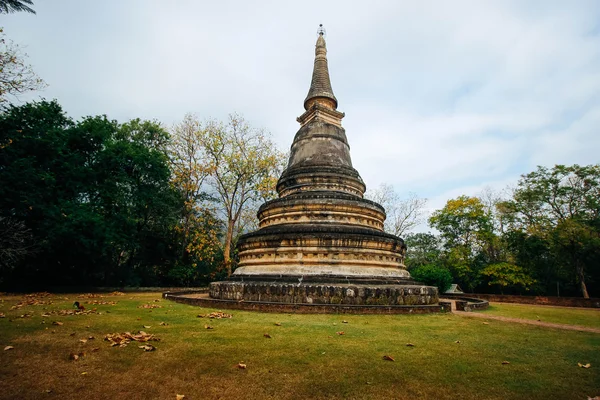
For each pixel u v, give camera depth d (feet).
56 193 93.09
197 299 57.21
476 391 19.12
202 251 133.69
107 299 69.10
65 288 100.73
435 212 177.68
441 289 115.24
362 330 35.73
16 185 82.17
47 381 19.25
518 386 20.01
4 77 74.13
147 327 34.65
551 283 135.74
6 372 20.53
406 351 27.25
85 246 91.50
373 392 18.65
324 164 82.07
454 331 36.81
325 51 104.42
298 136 89.25
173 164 139.23
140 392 18.04
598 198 128.77
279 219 73.46
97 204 104.42
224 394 18.01
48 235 85.46
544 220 132.67
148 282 127.24
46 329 32.63
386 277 63.72
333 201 70.90
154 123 141.90
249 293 55.77
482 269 143.74
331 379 20.40
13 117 88.69
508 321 46.32
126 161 111.75
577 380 21.20
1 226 80.23
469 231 164.25
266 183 140.97
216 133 140.77
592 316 58.34
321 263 61.98
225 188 140.67
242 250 72.90
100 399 17.13
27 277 97.81
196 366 22.30
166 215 124.88
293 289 53.01
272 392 18.37
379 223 77.97
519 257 138.62
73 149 104.06
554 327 41.60
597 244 108.27
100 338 29.32
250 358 24.25
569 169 132.98
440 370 22.58
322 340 30.30
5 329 32.37
